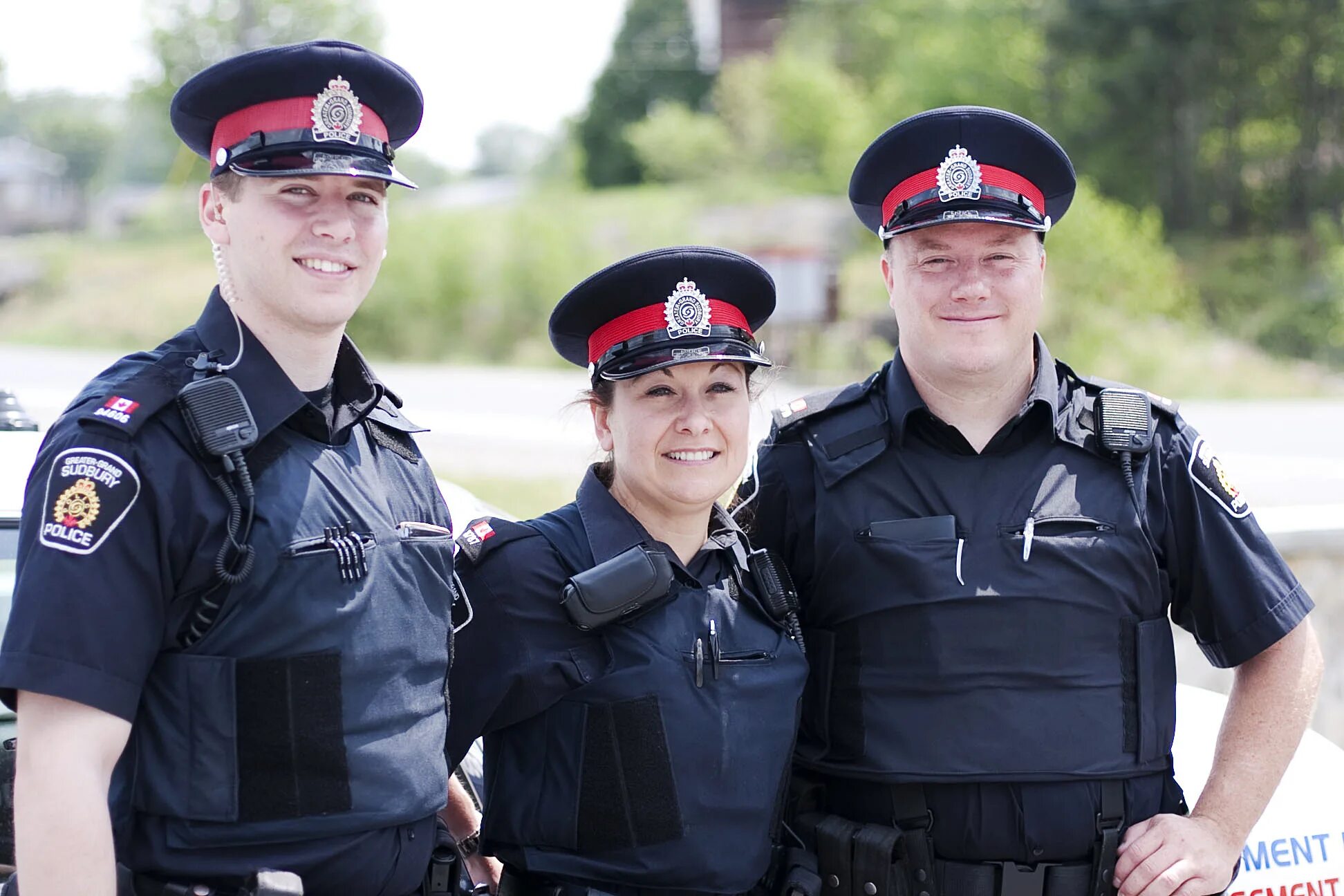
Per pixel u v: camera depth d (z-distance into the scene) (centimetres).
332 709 194
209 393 192
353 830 196
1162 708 253
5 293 3503
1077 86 3472
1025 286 252
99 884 176
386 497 211
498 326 2836
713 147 3725
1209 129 3381
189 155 4147
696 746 227
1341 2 3250
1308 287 2803
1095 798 246
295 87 202
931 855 246
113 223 4481
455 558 234
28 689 176
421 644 207
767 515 264
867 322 2219
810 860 246
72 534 180
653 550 237
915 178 256
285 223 200
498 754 237
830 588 255
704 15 4781
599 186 4794
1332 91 3275
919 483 255
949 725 244
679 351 234
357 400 213
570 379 2227
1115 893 246
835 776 254
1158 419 260
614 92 4816
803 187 3512
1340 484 922
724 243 3020
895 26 3975
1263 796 249
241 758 190
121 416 186
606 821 224
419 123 221
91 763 178
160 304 3272
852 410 266
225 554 189
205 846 189
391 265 2900
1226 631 254
